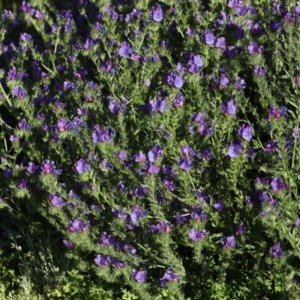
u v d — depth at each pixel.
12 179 2.40
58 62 2.73
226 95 2.30
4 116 2.80
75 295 2.29
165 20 2.60
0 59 2.89
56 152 2.38
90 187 2.20
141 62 2.49
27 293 2.33
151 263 2.19
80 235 2.13
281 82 2.34
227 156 2.20
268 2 2.53
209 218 2.16
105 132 2.18
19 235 2.49
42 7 2.79
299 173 2.10
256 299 2.19
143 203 2.21
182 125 2.26
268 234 2.08
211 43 2.36
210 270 2.19
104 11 2.61
